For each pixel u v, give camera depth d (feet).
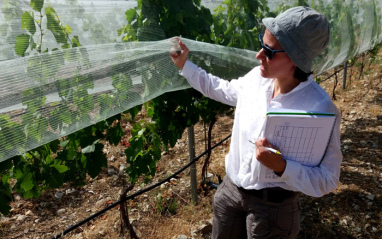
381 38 15.11
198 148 15.01
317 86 4.77
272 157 4.42
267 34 4.53
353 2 11.16
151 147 7.78
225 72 7.22
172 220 10.58
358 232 9.87
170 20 6.05
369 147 14.76
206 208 10.98
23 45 4.40
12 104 4.20
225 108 8.96
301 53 4.30
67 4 4.74
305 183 4.57
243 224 6.00
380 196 11.36
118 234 10.12
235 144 5.55
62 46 4.79
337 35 10.26
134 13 5.57
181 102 6.94
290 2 8.95
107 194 12.18
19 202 11.69
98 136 6.44
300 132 4.43
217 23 7.28
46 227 10.60
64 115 4.75
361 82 22.24
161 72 5.87
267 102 5.04
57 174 6.20
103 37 5.22
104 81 5.07
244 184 5.35
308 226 10.21
